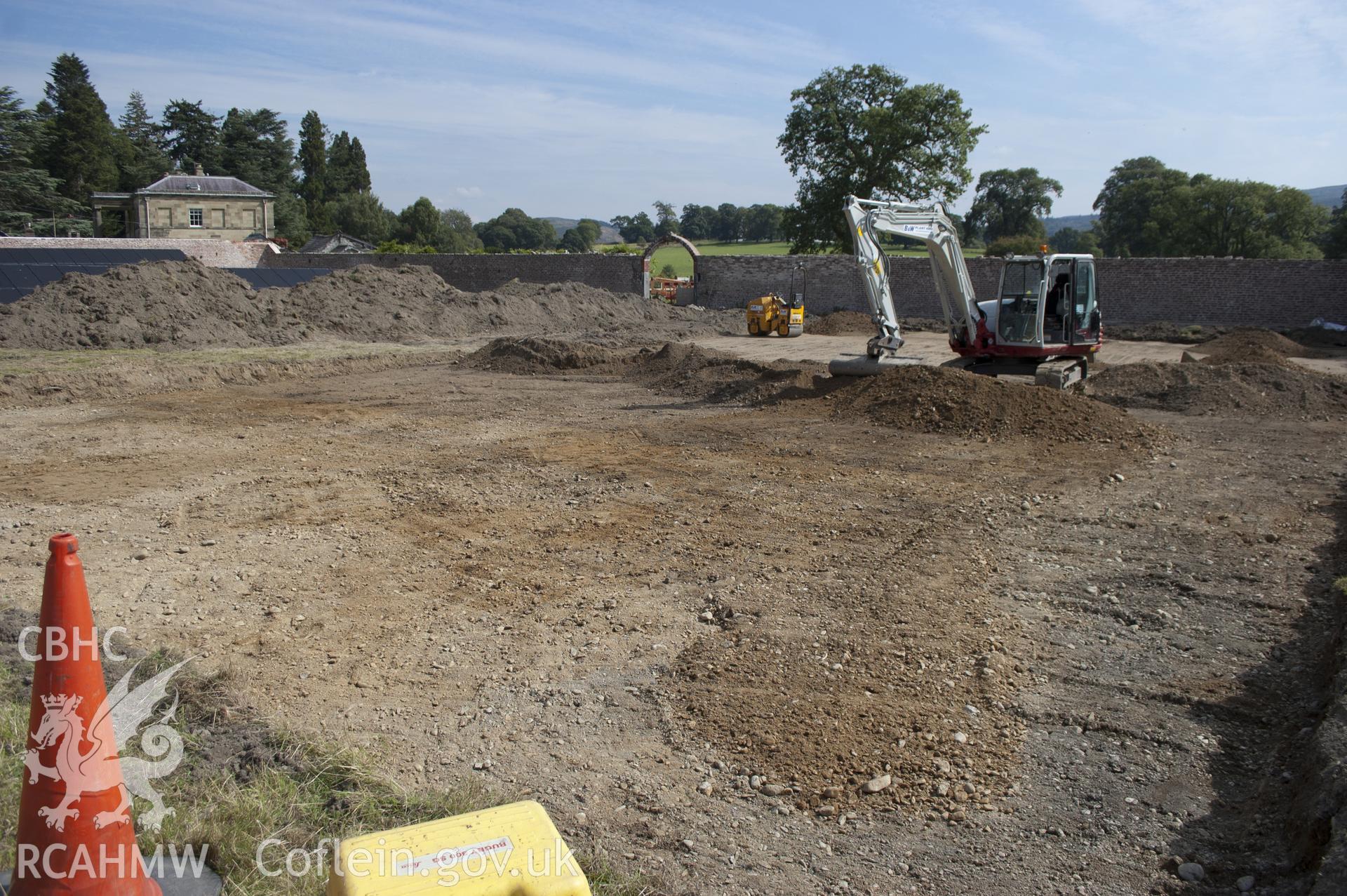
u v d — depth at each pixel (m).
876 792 4.69
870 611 6.93
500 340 22.36
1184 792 4.72
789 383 17.00
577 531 8.98
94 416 14.44
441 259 43.19
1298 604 7.09
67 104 73.62
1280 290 31.02
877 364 16.64
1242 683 5.85
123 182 79.19
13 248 26.36
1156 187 67.50
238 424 14.08
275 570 7.79
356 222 87.56
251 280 28.59
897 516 9.47
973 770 4.90
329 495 10.12
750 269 38.44
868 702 5.57
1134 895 3.95
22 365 17.11
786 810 4.55
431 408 15.88
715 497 10.25
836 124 46.12
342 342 23.89
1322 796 4.12
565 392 17.92
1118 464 11.78
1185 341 28.72
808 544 8.56
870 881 4.04
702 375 18.47
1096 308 17.94
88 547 8.23
